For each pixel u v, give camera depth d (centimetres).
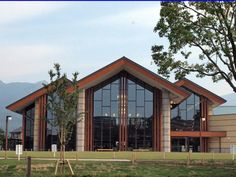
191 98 7606
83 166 2905
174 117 7600
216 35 2788
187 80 7512
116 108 6625
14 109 6494
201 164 3306
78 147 6338
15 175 2447
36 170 2623
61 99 2494
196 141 7481
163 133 6544
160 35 2883
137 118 6612
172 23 2819
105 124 6581
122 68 6519
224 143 7412
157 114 6594
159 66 2977
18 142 7625
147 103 6638
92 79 6228
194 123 7569
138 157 4306
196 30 2803
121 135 6562
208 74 2950
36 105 6538
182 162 3450
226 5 2697
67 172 2542
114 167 2892
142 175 2448
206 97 7544
